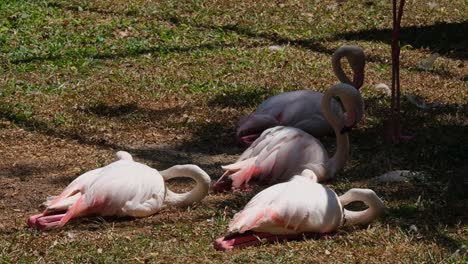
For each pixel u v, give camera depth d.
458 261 7.91
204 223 8.99
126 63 15.52
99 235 8.66
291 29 18.31
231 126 12.61
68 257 8.05
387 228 8.71
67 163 11.10
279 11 19.67
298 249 8.18
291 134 10.16
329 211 8.43
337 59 12.71
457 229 8.81
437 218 9.07
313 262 7.90
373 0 20.92
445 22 19.30
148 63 15.55
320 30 18.34
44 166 10.98
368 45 17.34
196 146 11.91
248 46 16.98
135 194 9.02
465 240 8.52
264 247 8.23
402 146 11.54
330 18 19.34
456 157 11.06
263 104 11.97
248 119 11.81
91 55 15.94
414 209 9.26
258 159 9.98
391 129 11.79
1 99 13.33
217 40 17.25
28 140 11.91
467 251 8.20
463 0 21.42
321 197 8.45
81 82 14.32
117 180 9.01
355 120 10.30
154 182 9.18
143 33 17.50
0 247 8.28
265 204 8.24
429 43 17.67
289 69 15.34
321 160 10.16
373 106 13.24
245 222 8.10
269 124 11.71
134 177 9.09
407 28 18.81
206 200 9.73
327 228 8.48
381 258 8.04
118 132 12.30
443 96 14.05
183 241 8.51
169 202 9.41
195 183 10.45
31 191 10.15
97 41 16.81
